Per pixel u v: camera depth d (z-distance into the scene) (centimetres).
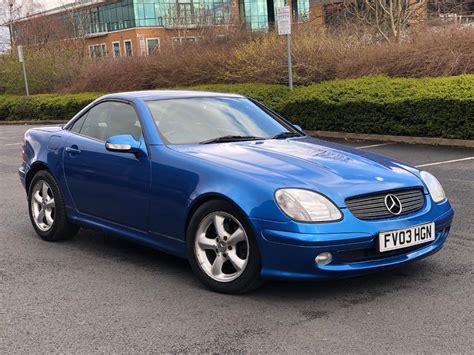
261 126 565
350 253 412
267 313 411
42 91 3203
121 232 529
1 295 464
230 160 459
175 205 469
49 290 473
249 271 427
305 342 365
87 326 400
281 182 420
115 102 572
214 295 448
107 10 6544
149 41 6228
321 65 1742
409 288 452
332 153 493
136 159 505
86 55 3619
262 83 1842
